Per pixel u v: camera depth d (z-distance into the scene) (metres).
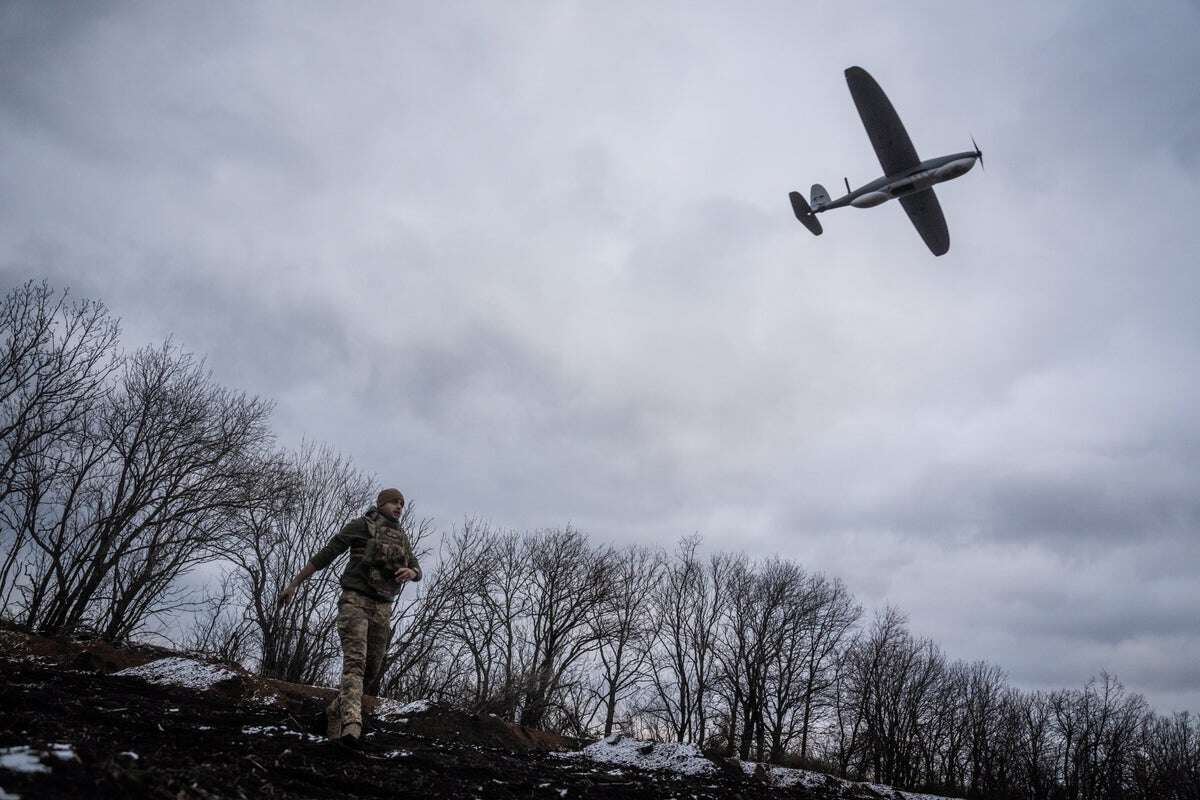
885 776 46.25
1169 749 56.88
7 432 16.14
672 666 44.94
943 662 52.66
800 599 45.28
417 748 6.48
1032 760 55.78
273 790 3.31
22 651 8.45
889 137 17.23
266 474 22.53
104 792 2.42
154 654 9.55
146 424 20.34
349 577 5.49
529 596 39.47
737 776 9.17
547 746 10.31
